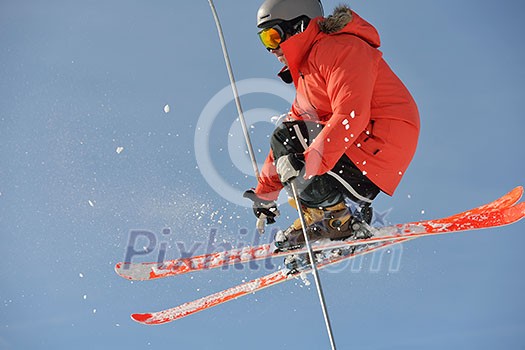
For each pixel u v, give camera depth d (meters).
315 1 5.20
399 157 4.92
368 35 5.00
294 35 4.98
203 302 6.48
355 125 4.60
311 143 4.86
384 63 5.04
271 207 5.51
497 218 5.80
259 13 5.23
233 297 6.36
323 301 4.61
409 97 5.02
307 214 5.25
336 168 4.93
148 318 6.47
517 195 6.12
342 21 4.92
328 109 4.95
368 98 4.68
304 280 5.87
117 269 6.43
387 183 4.95
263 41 5.29
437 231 5.67
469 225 5.74
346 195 5.05
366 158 4.87
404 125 4.90
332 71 4.77
